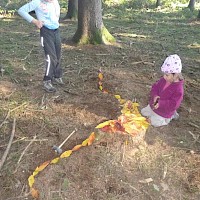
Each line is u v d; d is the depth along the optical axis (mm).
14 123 4016
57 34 4621
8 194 3145
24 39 7543
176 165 3531
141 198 3143
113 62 6102
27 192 3150
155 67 6027
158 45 7598
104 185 3225
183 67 6195
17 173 3330
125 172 3375
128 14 12688
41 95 4691
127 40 7785
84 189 3170
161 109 4020
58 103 4504
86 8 6801
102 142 3637
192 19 11656
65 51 6574
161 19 11578
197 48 7551
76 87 4969
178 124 4234
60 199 3076
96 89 4926
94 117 4191
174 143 3857
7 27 8859
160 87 4000
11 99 4547
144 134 3752
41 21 4355
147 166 3477
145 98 4734
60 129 3959
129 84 5094
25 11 4297
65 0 15969
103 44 7039
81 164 3400
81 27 6945
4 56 6160
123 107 4316
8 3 14297
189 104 4773
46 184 3197
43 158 3516
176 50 7277
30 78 5219
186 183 3338
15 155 3547
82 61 6051
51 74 4699
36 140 3760
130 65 6023
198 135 4039
